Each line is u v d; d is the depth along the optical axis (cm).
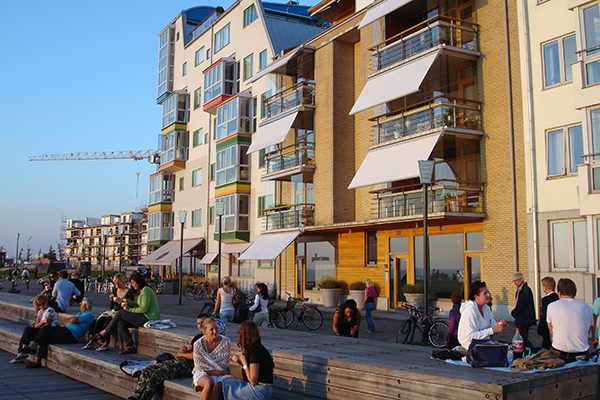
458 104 1950
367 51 2473
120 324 1003
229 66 3844
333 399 609
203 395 615
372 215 2372
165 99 4838
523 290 993
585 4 1546
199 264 4247
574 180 1616
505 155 1859
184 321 1168
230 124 3631
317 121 2764
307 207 2798
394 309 2286
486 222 1900
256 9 3625
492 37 1948
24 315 1576
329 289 2527
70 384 917
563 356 611
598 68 1507
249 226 3516
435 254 2106
